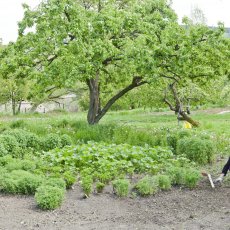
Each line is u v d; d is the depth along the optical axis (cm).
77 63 1688
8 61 1781
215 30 1747
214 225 652
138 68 1727
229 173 959
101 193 823
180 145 1155
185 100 2409
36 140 1230
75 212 716
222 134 1556
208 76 1898
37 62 1862
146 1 1970
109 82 2180
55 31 1742
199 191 833
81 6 1889
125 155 1050
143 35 1778
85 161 1026
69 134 1584
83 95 4275
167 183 838
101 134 1543
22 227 642
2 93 3912
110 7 1872
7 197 794
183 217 691
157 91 2417
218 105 3969
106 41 1748
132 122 2517
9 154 1106
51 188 749
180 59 1698
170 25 1811
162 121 2605
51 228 640
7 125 1859
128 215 704
